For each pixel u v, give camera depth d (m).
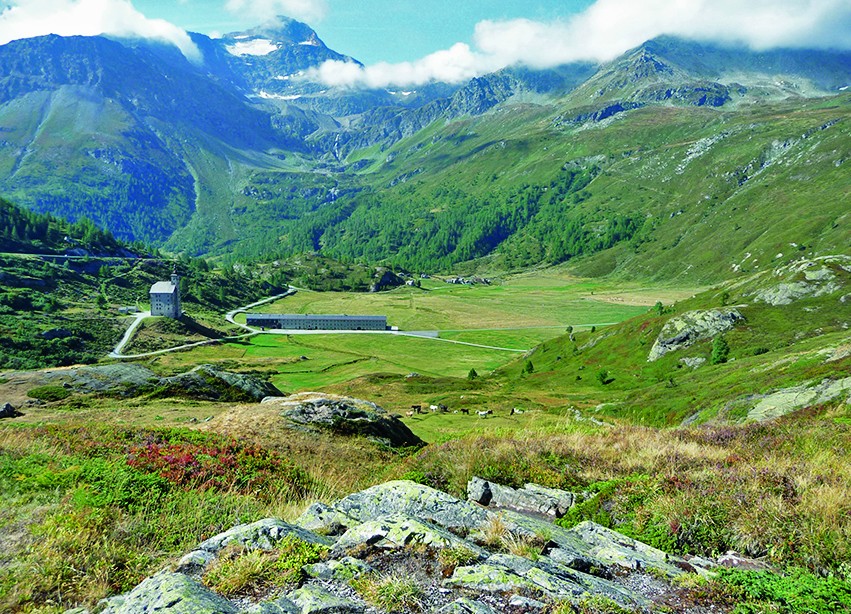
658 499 13.07
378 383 135.38
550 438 21.66
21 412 48.69
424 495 12.69
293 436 34.00
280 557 8.84
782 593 8.06
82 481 14.58
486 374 172.00
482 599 7.54
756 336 123.12
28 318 188.75
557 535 10.97
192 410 50.91
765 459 17.33
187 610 6.79
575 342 171.62
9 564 9.95
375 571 8.38
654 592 8.62
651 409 81.12
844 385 48.16
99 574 9.87
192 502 14.27
